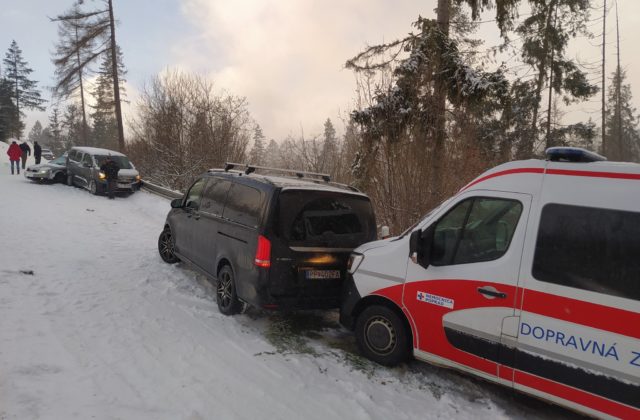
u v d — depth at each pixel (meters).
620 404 3.03
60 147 87.62
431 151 9.31
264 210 5.08
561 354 3.29
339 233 5.36
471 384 4.27
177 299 6.18
